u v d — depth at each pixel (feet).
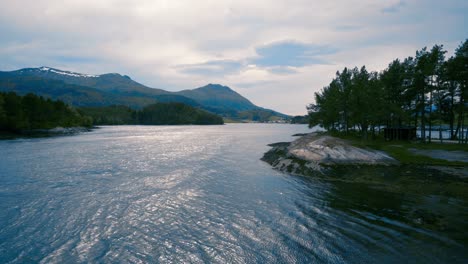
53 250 54.03
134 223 66.95
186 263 49.34
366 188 94.07
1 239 58.44
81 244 56.49
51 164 147.74
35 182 107.04
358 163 122.31
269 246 54.24
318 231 59.72
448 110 214.90
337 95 269.85
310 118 334.24
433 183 91.81
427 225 60.13
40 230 62.95
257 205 78.84
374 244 52.49
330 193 89.04
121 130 579.07
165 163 152.76
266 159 162.61
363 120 209.97
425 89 189.98
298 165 129.59
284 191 93.04
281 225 63.98
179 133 481.46
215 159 168.25
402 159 126.72
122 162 155.53
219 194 90.48
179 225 65.57
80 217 70.64
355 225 61.87
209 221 67.62
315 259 48.49
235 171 129.39
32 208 77.05
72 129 480.64
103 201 83.56
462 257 46.34
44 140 304.30
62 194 90.68
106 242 57.31
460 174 98.22
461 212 67.21
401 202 77.25
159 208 77.36
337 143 144.66
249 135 440.86
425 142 191.62
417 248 50.08
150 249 54.34
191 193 91.86
